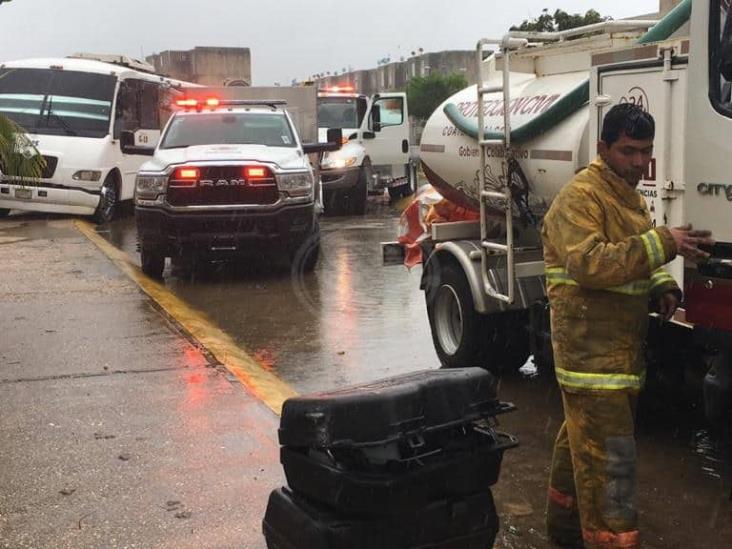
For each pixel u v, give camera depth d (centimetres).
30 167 775
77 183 1491
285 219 995
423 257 711
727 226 381
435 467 295
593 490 331
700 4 386
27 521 382
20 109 1550
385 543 293
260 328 793
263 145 1083
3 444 468
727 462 480
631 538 328
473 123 627
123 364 617
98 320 748
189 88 2061
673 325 468
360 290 974
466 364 646
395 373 653
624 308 322
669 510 421
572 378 329
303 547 301
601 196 322
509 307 595
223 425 497
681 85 427
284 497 318
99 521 383
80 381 577
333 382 627
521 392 612
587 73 552
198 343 678
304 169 1023
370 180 2003
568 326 328
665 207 439
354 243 1365
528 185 574
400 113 2092
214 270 1100
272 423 502
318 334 770
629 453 327
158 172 984
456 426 304
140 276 1002
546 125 545
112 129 1563
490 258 615
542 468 471
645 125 317
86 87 1575
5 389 559
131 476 429
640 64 451
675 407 525
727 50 372
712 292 397
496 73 641
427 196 745
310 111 1806
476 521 308
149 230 991
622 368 324
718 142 381
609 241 322
